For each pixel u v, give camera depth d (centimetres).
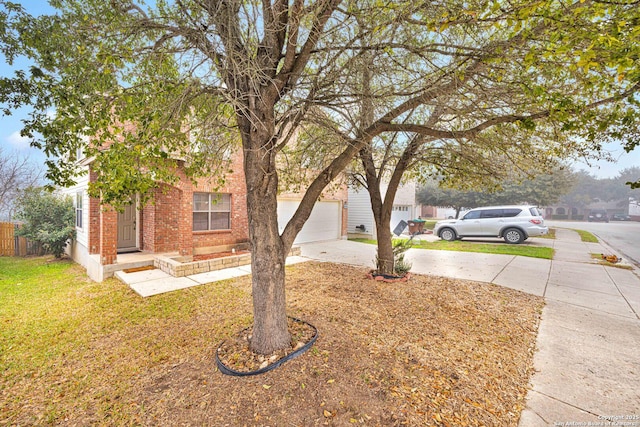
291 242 340
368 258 932
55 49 301
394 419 230
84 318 459
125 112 342
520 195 2094
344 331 372
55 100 315
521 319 440
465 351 338
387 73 346
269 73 308
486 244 1256
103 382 296
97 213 799
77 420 245
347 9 298
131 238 903
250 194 316
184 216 809
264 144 306
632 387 279
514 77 308
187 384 279
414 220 1733
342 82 365
